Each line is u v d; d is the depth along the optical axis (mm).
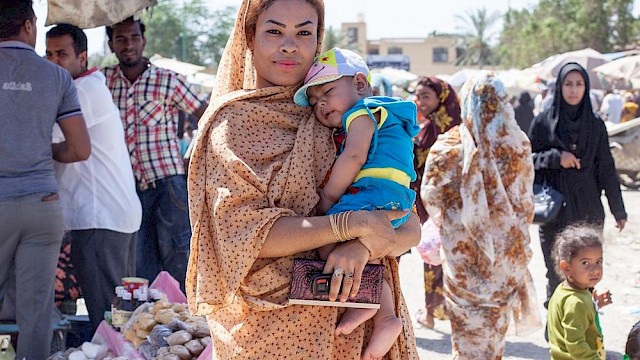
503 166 5398
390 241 2648
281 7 2777
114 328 5125
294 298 2607
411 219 2920
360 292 2654
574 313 4969
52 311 5098
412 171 2816
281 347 2646
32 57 5000
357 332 2732
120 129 5844
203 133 2738
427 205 5496
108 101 5746
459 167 5430
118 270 5793
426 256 7230
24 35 5023
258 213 2586
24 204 4875
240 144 2672
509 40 78812
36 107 4961
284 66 2783
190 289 2738
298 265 2615
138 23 6598
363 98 2791
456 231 5422
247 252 2566
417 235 2900
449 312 5484
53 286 5090
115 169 5746
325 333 2656
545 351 6926
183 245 6637
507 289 5371
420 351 6840
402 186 2752
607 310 8211
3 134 4859
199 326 4680
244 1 2867
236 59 2936
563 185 6742
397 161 2742
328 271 2604
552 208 6570
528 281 5676
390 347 2826
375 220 2611
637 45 56906
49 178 5031
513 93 29203
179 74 6715
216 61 64062
